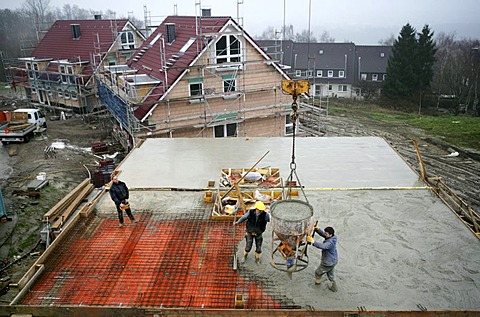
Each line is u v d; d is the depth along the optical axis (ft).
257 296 25.11
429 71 153.17
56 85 120.98
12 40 268.21
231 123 78.48
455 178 75.15
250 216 26.84
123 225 33.53
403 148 93.15
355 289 25.55
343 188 38.91
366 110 148.66
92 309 23.41
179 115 73.67
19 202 60.44
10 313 23.65
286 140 54.24
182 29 84.58
